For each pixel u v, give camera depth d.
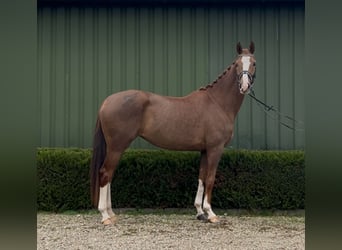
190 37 7.43
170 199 6.61
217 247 4.89
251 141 7.40
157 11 7.44
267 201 6.59
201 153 6.19
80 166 6.59
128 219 6.17
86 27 7.43
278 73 7.43
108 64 7.44
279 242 5.10
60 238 5.21
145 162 6.59
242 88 5.71
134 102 5.75
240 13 7.44
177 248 4.84
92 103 7.43
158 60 7.44
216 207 6.66
